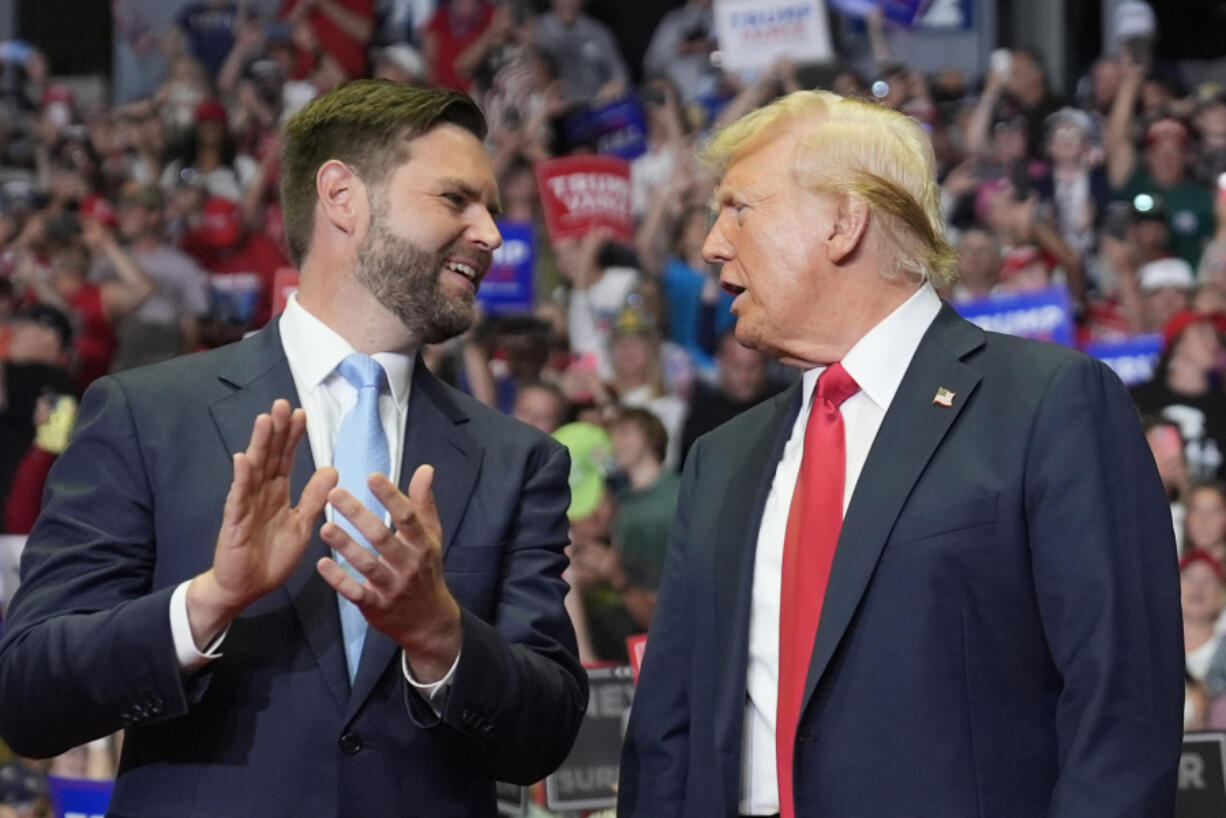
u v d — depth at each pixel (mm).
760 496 3328
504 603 3248
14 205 10414
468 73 11352
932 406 3146
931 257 3248
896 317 3234
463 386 8328
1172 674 2973
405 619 2895
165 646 2877
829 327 3244
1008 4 11695
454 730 3125
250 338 3375
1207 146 9859
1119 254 9344
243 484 2812
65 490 3133
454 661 2994
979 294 8734
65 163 11508
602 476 6562
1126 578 2973
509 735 3080
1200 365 7785
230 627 3066
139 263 10305
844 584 3055
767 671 3203
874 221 3205
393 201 3211
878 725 2996
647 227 9703
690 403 8398
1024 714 3008
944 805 2943
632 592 6641
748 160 3316
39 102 12289
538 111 10664
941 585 3012
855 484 3158
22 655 2982
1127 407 3127
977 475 3045
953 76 10297
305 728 3020
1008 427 3070
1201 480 7164
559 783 4312
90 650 2908
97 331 9984
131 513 3107
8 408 8625
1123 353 8102
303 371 3262
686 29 11602
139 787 3051
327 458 3197
